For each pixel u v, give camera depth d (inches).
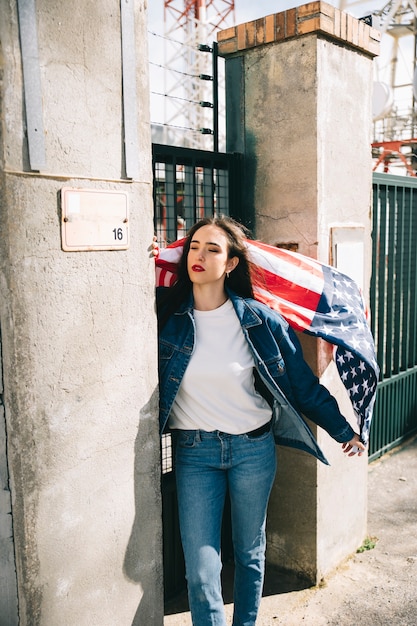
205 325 81.4
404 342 178.5
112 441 72.1
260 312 82.9
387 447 177.0
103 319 69.6
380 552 124.0
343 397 114.1
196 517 79.9
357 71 113.0
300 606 105.9
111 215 69.2
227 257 82.1
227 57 114.3
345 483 118.6
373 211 152.9
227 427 80.5
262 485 82.9
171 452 107.7
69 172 64.0
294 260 97.4
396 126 571.2
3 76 56.9
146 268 75.0
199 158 107.8
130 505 75.4
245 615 85.7
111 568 73.4
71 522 67.7
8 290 59.2
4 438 61.7
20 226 59.7
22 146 59.2
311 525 111.6
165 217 104.7
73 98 63.8
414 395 188.2
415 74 303.6
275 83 107.7
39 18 59.6
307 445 91.5
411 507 143.3
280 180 109.4
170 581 110.7
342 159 110.9
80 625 69.9
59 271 63.9
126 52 69.5
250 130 112.7
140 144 72.6
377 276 159.3
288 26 103.0
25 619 64.0
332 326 93.5
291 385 85.8
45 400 63.7
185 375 79.6
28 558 63.2
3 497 63.1
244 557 84.7
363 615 102.9
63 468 66.3
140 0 71.1
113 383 71.6
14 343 60.1
